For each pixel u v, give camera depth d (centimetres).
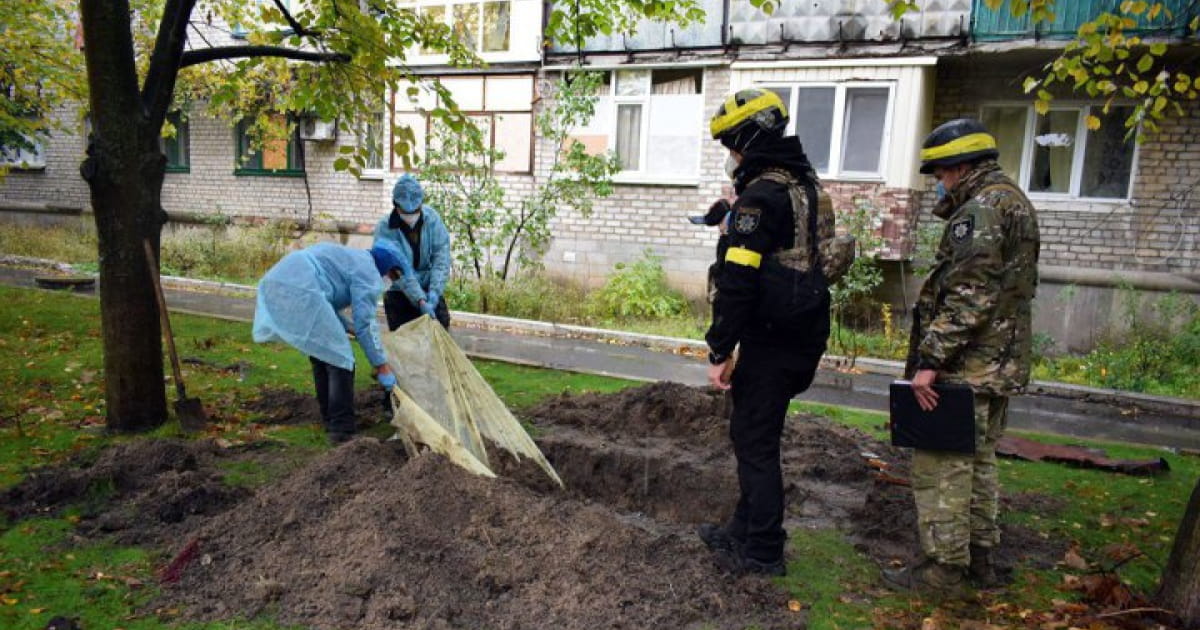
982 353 337
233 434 560
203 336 945
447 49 732
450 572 339
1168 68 1087
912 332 368
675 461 505
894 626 326
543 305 1302
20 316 1011
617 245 1455
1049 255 1184
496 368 862
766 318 340
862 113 1227
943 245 345
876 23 1193
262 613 321
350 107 685
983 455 367
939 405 338
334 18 656
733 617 328
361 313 514
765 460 363
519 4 1470
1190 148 1100
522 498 387
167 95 570
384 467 421
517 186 1527
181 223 1950
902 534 421
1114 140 1148
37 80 999
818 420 676
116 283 553
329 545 353
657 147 1413
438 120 1389
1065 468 575
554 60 1455
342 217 1773
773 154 342
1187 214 1109
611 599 327
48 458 503
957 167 344
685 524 452
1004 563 396
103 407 627
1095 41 523
